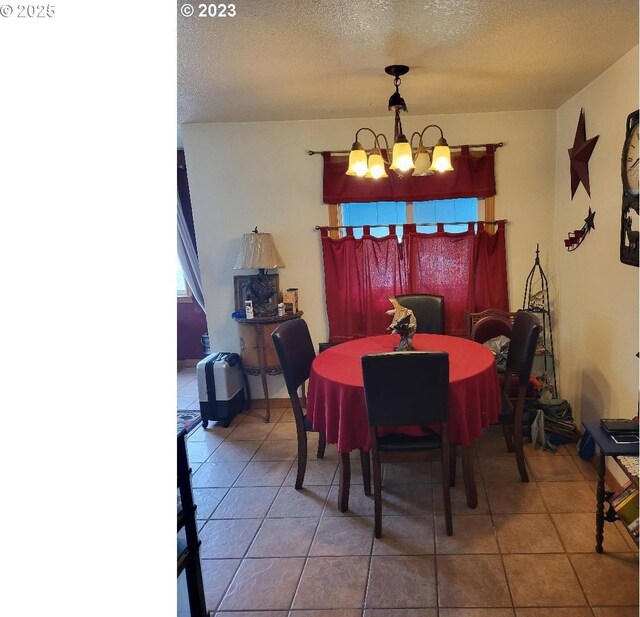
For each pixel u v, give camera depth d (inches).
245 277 155.8
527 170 143.2
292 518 98.3
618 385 101.4
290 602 75.9
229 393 147.2
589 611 70.3
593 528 89.4
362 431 92.0
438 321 136.5
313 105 127.0
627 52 92.5
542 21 76.9
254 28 75.9
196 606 66.4
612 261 103.4
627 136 92.2
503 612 71.1
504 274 147.1
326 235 151.0
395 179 145.7
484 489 104.5
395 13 72.2
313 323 158.2
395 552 85.7
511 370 112.7
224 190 153.3
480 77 106.1
